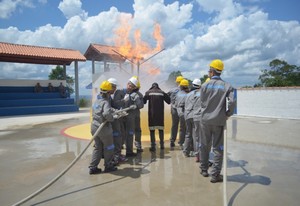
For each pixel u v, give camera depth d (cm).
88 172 488
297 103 1432
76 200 366
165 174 469
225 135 410
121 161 553
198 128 528
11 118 1588
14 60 2141
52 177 469
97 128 465
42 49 2170
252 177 448
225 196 351
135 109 604
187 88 629
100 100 471
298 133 911
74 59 2155
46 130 1050
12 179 461
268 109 1545
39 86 2144
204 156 452
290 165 519
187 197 370
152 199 365
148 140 774
